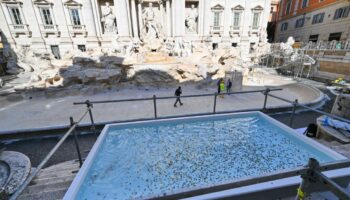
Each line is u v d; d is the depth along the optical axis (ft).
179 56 74.23
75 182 13.57
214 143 21.93
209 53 67.87
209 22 110.63
